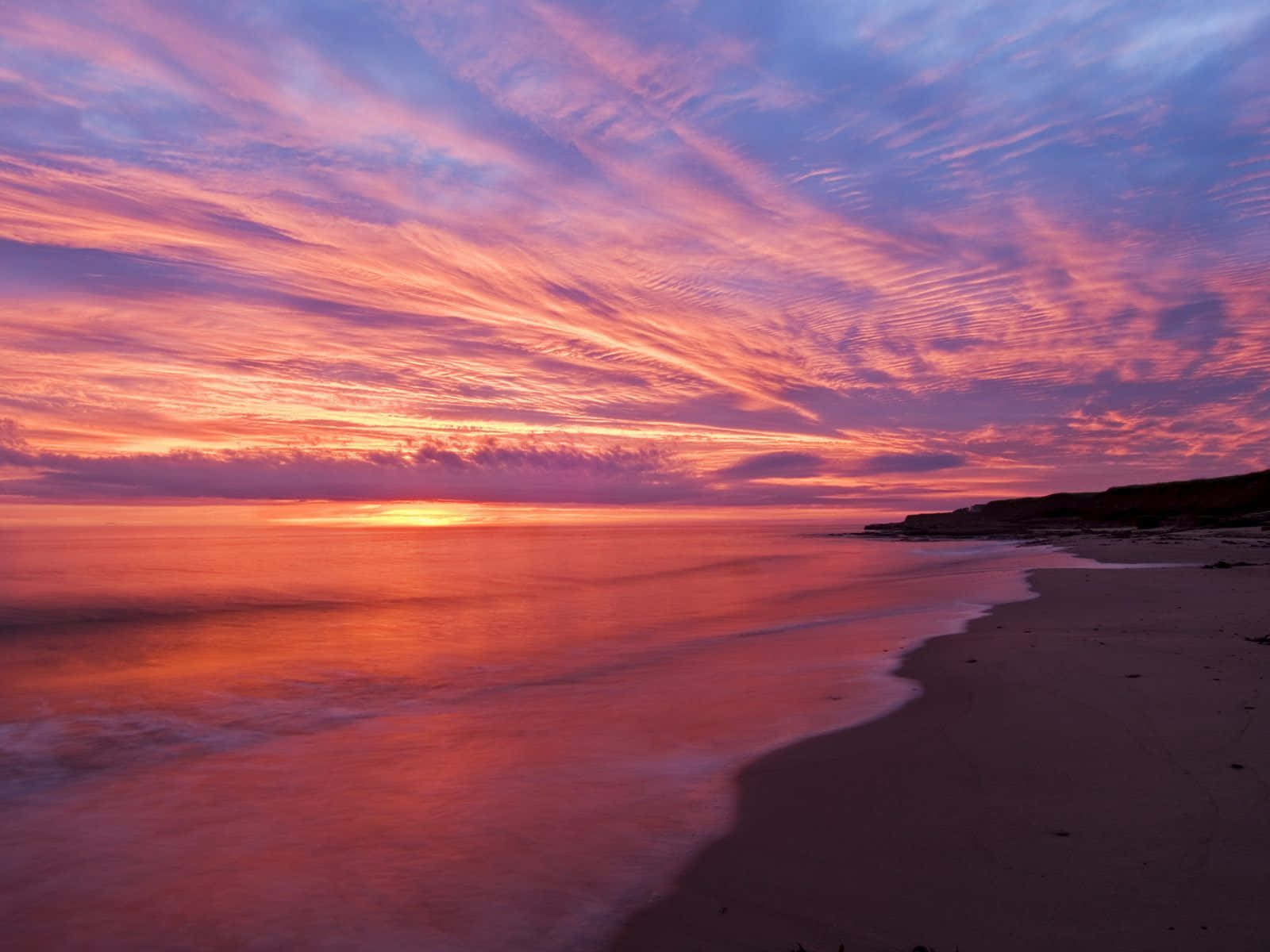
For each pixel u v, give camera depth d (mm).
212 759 8969
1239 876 4898
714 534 137125
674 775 7660
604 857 5820
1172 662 11281
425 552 70188
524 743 9188
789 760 7883
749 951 4461
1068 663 11602
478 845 6137
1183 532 57750
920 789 6766
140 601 28594
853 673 12391
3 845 6418
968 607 20703
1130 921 4469
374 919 5043
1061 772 6922
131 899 5426
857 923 4672
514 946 4656
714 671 13453
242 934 4906
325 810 7078
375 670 14789
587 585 34750
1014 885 4973
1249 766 6766
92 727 10609
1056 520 96062
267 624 22156
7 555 62625
